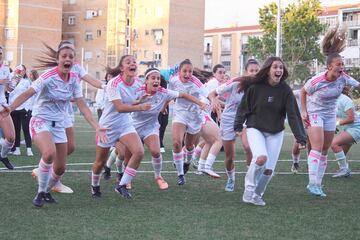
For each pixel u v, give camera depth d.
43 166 6.85
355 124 10.48
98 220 6.23
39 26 59.31
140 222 6.16
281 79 7.28
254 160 7.17
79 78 7.23
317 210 7.10
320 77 8.12
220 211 6.89
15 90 12.89
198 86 9.43
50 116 7.01
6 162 10.34
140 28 60.62
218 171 11.03
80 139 18.52
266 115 7.27
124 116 7.66
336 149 10.55
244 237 5.58
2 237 5.38
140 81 8.06
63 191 8.05
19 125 13.01
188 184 9.23
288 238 5.57
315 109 8.34
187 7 59.66
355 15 68.62
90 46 63.50
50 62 7.09
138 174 10.28
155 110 8.19
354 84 8.31
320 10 52.12
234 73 84.88
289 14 49.78
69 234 5.55
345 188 9.13
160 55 59.16
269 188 8.94
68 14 64.81
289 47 50.03
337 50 8.34
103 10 62.41
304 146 7.23
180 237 5.51
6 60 58.41
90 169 10.66
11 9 58.19
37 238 5.37
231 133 8.52
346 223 6.33
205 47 89.56
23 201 7.24
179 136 9.23
